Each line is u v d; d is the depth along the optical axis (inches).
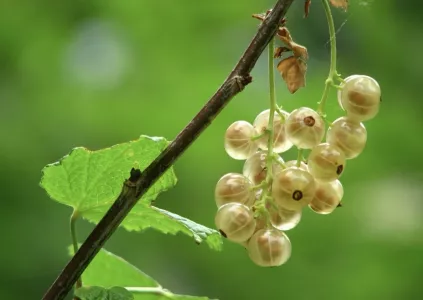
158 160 100.5
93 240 102.6
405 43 454.9
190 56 458.9
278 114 111.7
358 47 466.0
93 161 117.2
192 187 406.0
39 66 452.1
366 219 384.2
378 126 419.2
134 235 391.9
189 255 392.2
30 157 410.0
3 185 395.9
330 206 108.5
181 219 120.7
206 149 407.2
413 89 446.3
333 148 106.0
